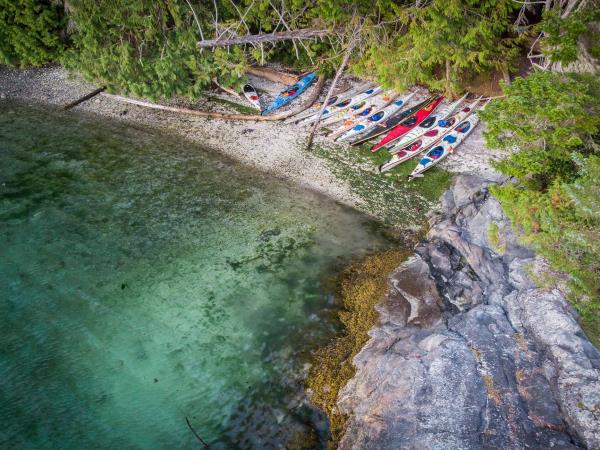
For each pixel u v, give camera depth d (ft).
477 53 42.39
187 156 45.88
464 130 47.14
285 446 24.11
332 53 51.85
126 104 53.47
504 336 25.44
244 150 46.60
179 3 47.26
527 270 28.45
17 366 27.71
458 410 22.00
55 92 54.80
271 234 37.70
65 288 32.60
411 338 27.35
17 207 38.81
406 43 42.19
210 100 54.03
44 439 24.35
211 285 33.37
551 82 29.76
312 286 33.32
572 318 24.97
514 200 30.27
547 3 40.63
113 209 39.42
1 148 45.27
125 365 28.12
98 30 49.16
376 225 38.47
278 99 53.01
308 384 26.94
